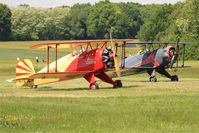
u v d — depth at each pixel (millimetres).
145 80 101062
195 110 51062
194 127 42562
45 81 81188
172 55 96750
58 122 44906
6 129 41938
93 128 42156
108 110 51500
